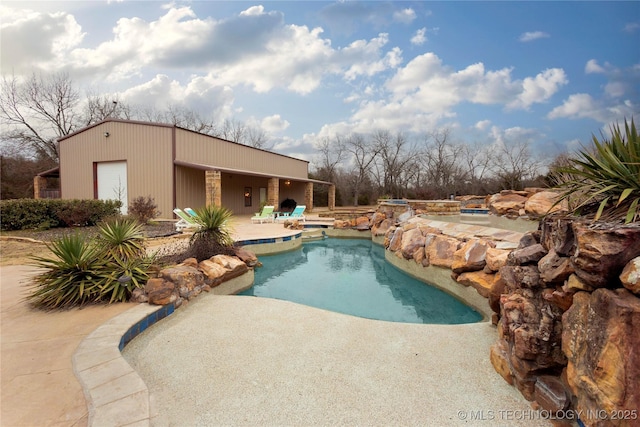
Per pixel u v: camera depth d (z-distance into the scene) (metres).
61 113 25.95
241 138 39.81
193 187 16.38
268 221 14.91
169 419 2.18
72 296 3.93
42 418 2.01
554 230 2.43
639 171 2.13
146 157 15.50
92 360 2.66
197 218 6.66
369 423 2.17
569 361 1.99
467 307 5.00
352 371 2.79
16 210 9.95
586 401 1.80
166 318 3.96
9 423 1.96
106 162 16.50
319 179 37.88
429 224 8.18
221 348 3.20
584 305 1.91
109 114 27.94
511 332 2.52
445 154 33.19
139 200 12.79
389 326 3.75
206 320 3.91
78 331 3.26
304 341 3.36
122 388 2.30
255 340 3.38
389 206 12.54
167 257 6.13
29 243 8.24
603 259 1.78
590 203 2.49
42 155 25.22
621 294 1.71
